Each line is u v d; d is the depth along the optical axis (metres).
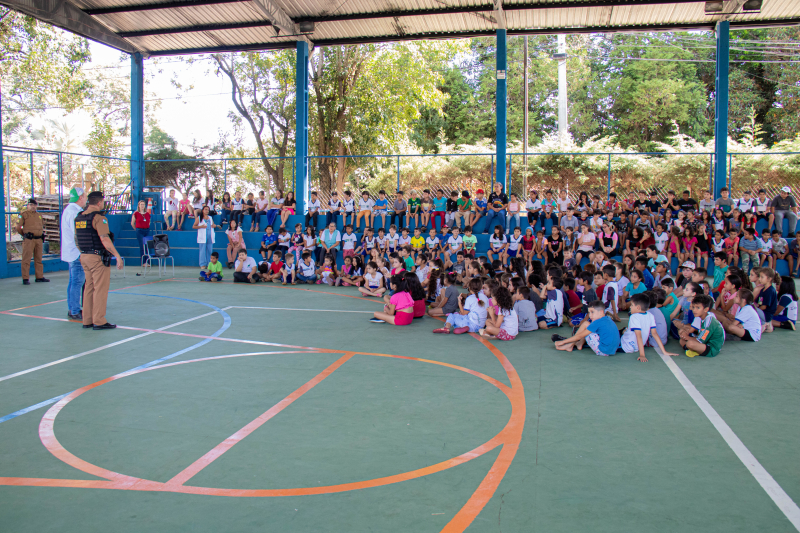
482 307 7.98
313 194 17.81
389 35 18.16
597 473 3.56
